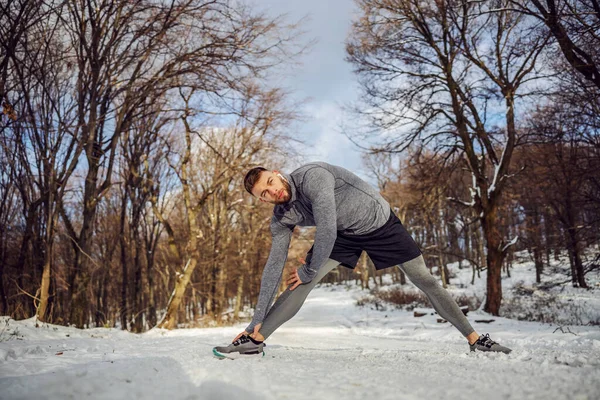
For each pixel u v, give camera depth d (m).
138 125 12.63
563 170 13.52
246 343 2.41
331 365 1.95
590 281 23.06
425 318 13.39
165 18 9.38
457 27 12.73
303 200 2.53
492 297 13.22
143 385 1.41
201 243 14.50
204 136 14.69
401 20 13.61
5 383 1.54
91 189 9.36
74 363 2.30
